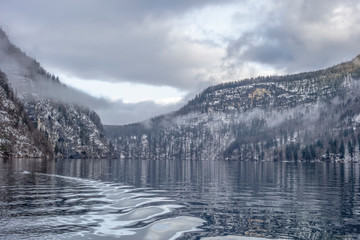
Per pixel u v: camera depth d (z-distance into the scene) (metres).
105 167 94.62
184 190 33.94
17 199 24.75
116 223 16.84
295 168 113.50
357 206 23.78
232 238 14.55
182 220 17.89
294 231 15.95
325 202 25.88
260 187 38.88
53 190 30.88
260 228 16.47
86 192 29.70
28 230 15.03
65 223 16.61
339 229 16.41
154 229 15.71
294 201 26.34
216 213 20.39
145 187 36.34
